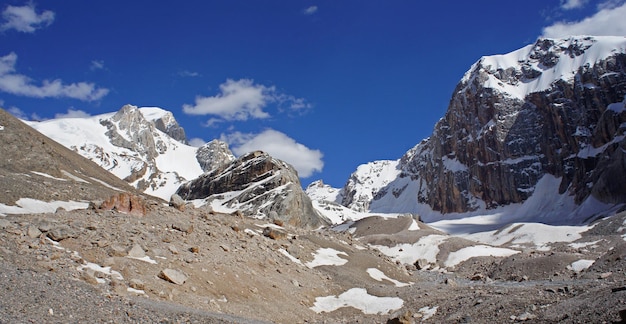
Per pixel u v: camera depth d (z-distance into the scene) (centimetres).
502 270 7981
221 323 3047
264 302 4281
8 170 6506
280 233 6525
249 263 4978
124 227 4434
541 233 14575
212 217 6141
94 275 3394
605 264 6203
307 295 4997
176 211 5791
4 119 7994
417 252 11838
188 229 5019
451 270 10350
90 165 10444
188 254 4447
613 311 2830
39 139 8319
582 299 3322
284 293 4725
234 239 5506
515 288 4834
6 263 3084
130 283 3478
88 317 2581
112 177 10744
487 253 11150
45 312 2480
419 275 8206
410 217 16300
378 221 16512
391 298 5153
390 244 12556
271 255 5597
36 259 3328
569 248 10531
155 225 4862
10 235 3591
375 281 6341
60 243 3756
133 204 5053
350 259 6869
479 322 3491
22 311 2419
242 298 4153
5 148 7288
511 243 14488
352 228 16862
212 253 4759
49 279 2988
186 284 3872
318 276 5703
